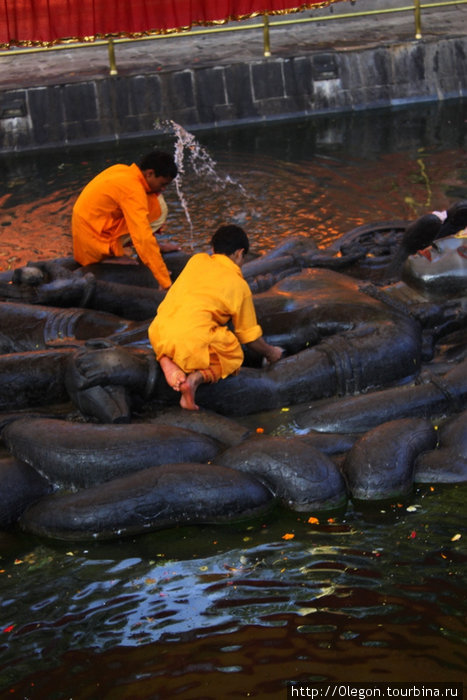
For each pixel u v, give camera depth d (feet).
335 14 46.91
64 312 17.34
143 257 19.83
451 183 28.40
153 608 11.14
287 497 12.87
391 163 31.14
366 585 11.30
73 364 14.56
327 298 17.35
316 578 11.50
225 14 36.73
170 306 14.85
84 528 12.35
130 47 43.32
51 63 40.65
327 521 12.62
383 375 15.69
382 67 38.24
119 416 14.12
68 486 13.32
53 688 9.97
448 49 38.40
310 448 13.23
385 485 12.91
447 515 12.56
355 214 26.30
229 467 13.08
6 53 42.93
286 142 34.78
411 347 15.94
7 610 11.25
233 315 14.79
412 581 11.31
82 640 10.67
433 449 13.67
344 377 15.51
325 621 10.73
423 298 18.15
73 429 13.57
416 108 37.93
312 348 15.93
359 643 10.32
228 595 11.28
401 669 9.91
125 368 14.52
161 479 12.59
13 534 12.79
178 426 14.23
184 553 12.14
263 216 26.73
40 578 11.80
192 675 10.02
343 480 13.12
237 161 32.81
